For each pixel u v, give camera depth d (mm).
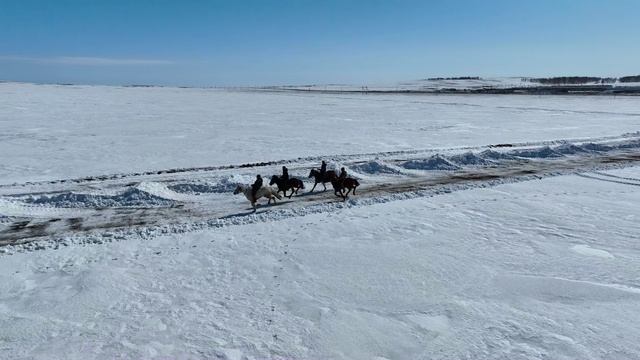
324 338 6473
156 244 10234
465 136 30969
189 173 18094
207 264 9078
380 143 27719
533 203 13625
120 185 15766
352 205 13539
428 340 6426
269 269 8844
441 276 8492
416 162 19531
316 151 24703
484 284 8148
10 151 24484
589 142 25859
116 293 7762
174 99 79688
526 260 9227
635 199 14133
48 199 13727
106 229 11383
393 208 13148
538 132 32781
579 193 14914
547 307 7309
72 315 7023
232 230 11219
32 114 46438
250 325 6797
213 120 42719
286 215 12469
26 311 7145
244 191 12945
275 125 38406
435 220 11977
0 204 12977
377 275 8531
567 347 6184
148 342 6316
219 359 5953
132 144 27219
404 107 60531
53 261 9234
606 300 7488
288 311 7227
